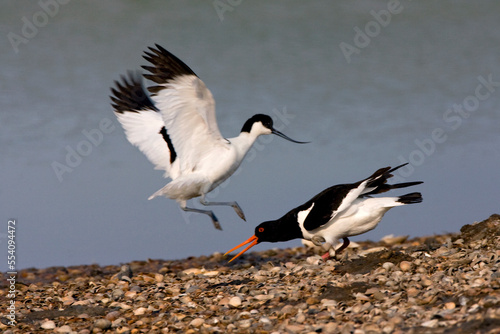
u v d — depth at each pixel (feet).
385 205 31.04
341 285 27.66
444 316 21.98
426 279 26.43
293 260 37.04
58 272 38.58
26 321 27.81
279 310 25.85
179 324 25.72
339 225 31.71
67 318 27.91
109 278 35.78
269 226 34.17
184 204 34.30
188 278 33.65
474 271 26.99
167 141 35.55
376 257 30.78
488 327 20.10
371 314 23.59
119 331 25.72
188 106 30.78
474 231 33.06
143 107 37.35
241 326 24.48
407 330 21.54
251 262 37.78
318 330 22.88
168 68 29.91
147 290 31.71
